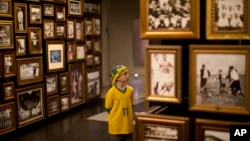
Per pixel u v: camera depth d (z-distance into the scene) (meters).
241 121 1.43
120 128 3.88
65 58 5.47
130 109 3.95
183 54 1.51
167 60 1.48
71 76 5.64
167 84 1.49
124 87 3.92
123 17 8.16
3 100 4.09
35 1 4.64
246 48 1.33
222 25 1.37
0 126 4.04
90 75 6.31
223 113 1.41
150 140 1.56
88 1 6.14
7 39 4.12
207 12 1.39
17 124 4.36
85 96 6.12
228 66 1.37
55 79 5.20
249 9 1.32
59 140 4.03
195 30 1.40
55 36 5.15
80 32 5.89
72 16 5.60
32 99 4.65
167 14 1.45
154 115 1.56
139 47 8.09
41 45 4.81
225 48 1.37
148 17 1.49
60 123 4.86
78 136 4.19
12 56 4.22
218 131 1.43
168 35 1.45
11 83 4.22
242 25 1.34
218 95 1.40
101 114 5.43
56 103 5.23
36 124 4.75
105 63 8.13
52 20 5.05
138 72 8.27
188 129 1.47
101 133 4.32
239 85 1.36
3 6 4.03
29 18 4.53
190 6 1.41
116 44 8.28
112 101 3.88
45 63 4.94
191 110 1.45
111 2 8.20
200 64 1.42
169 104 1.61
